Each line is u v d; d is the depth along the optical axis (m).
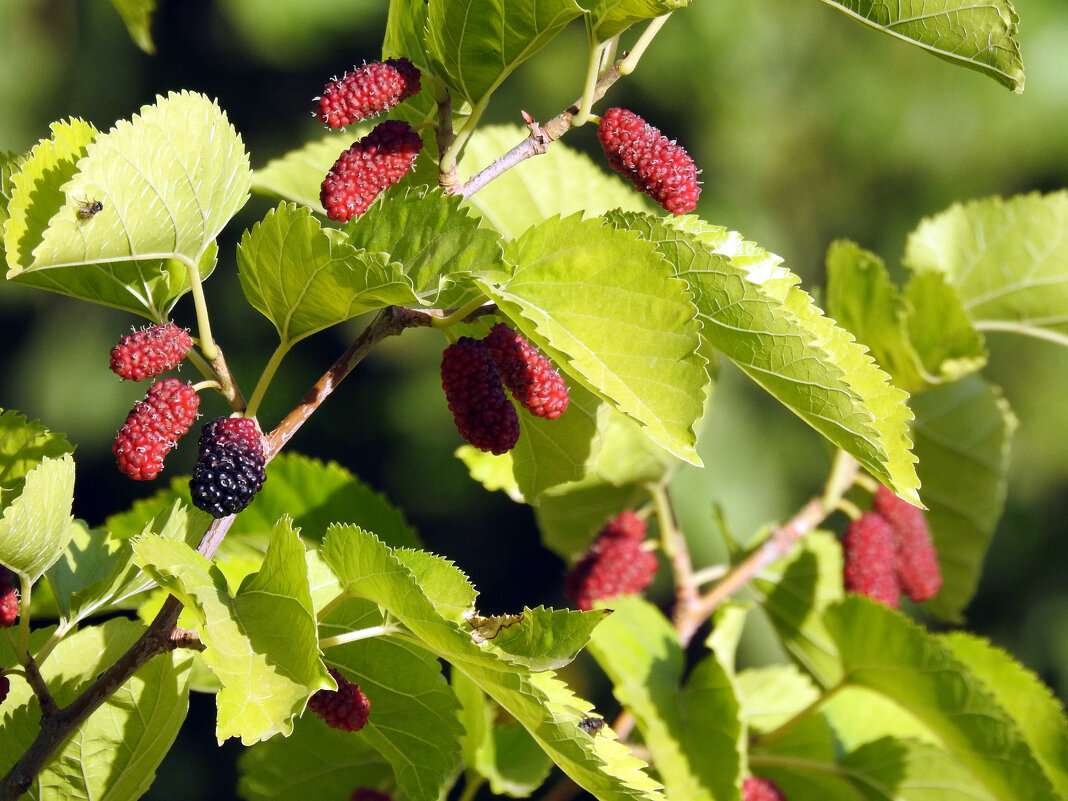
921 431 1.24
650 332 1.00
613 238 1.00
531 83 3.60
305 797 1.16
